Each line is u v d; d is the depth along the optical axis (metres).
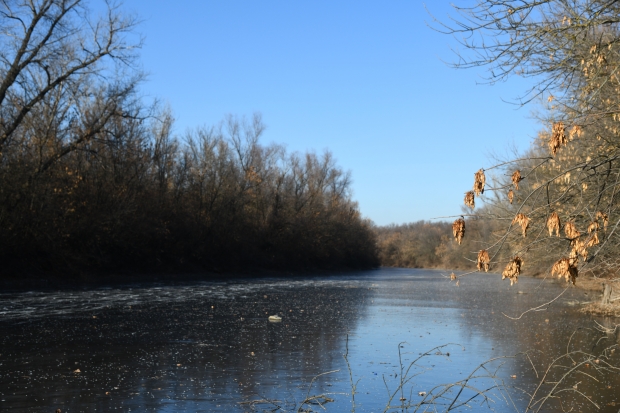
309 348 16.42
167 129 52.88
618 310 21.11
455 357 15.27
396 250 133.62
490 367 14.04
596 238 5.23
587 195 8.96
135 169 46.22
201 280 50.12
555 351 16.05
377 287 46.75
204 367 13.78
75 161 41.38
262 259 67.56
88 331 18.69
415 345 17.05
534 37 7.82
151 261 48.50
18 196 35.28
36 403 10.62
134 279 44.69
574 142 11.02
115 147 39.81
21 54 34.03
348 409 10.59
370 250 108.25
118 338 17.52
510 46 8.02
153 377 12.70
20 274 35.50
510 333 19.56
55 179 38.12
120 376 12.73
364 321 22.67
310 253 79.75
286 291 39.62
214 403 10.80
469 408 10.70
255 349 16.16
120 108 39.94
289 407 10.62
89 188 41.69
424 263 122.38
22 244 35.56
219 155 60.91
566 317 24.20
